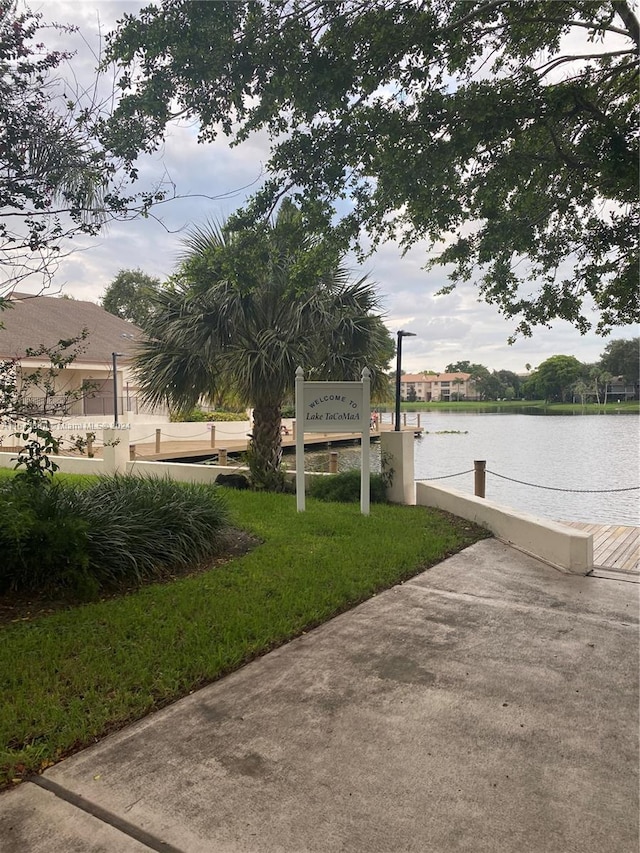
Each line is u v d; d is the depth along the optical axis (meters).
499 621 4.33
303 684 3.33
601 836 2.15
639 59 4.95
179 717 2.96
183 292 9.38
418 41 4.57
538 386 81.19
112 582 4.85
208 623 4.09
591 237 5.91
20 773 2.48
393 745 2.72
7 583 4.60
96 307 28.17
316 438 26.27
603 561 6.31
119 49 4.31
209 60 4.38
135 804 2.30
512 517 6.62
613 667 3.56
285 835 2.14
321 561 5.57
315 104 4.78
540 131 5.28
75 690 3.15
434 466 20.58
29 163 4.19
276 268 8.40
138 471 9.99
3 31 4.03
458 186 5.52
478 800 2.34
